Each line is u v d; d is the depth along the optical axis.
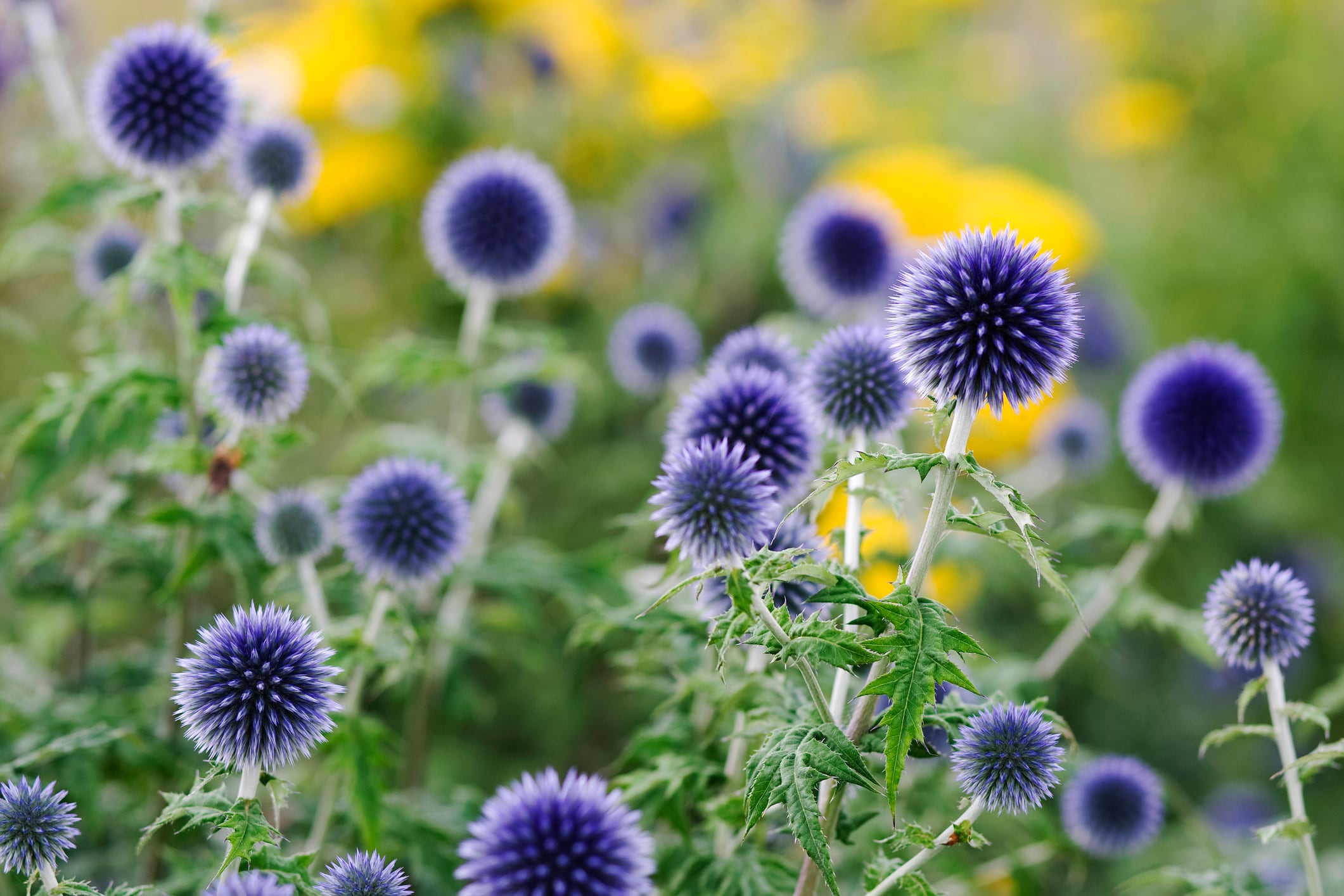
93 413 1.00
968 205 1.20
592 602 0.96
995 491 0.82
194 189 1.07
